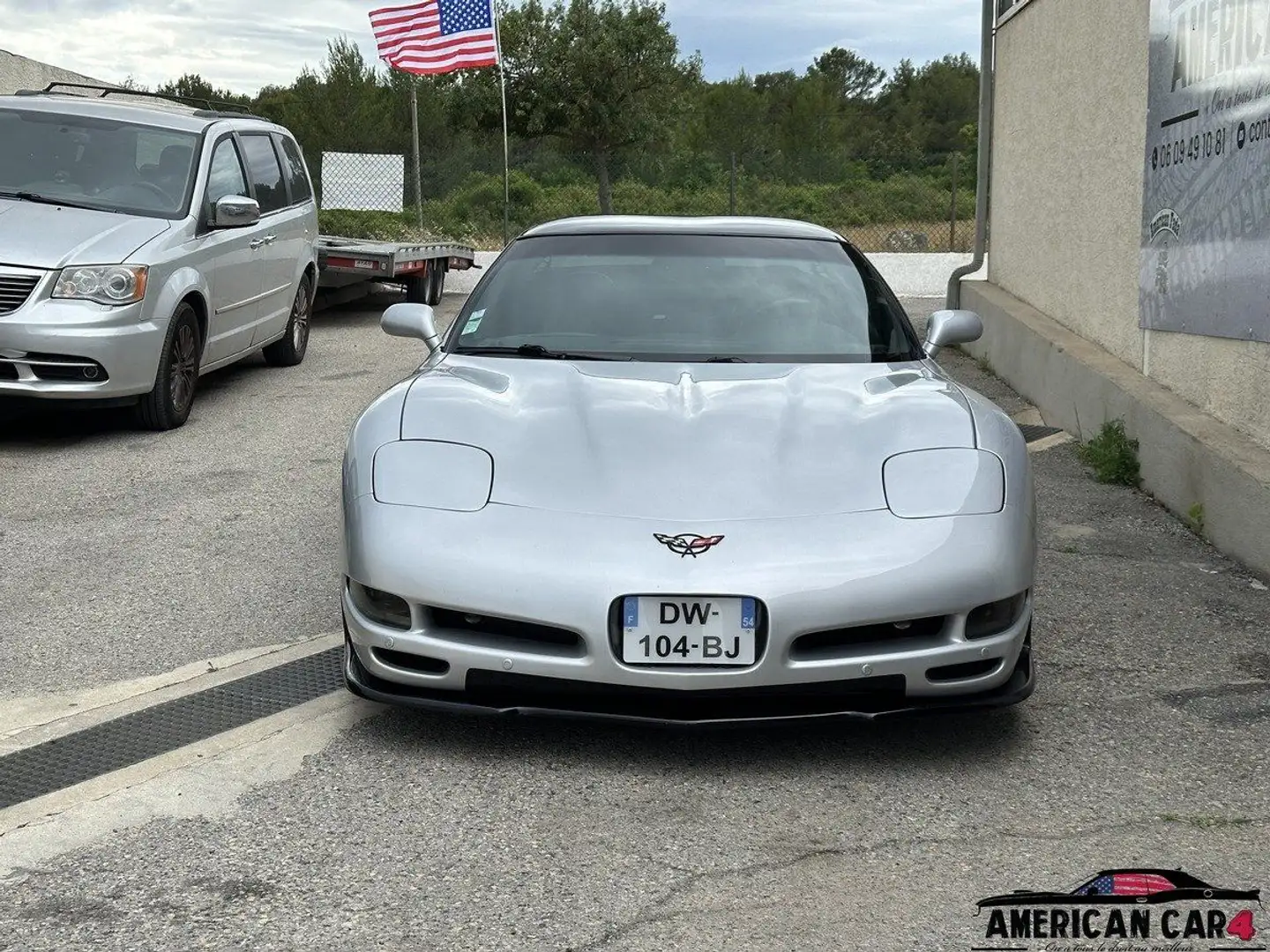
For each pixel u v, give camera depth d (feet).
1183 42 19.35
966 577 9.66
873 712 9.72
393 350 35.35
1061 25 27.04
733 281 13.89
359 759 10.07
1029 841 8.82
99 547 16.37
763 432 10.82
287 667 12.12
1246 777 9.87
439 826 8.96
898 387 11.93
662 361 12.62
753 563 9.47
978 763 10.09
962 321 14.05
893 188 71.00
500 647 9.65
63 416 25.20
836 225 70.18
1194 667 12.31
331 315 43.75
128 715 10.99
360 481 10.42
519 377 12.03
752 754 10.22
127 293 21.99
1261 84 16.42
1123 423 20.47
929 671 9.74
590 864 8.44
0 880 8.18
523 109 101.19
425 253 42.88
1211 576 15.29
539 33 101.45
